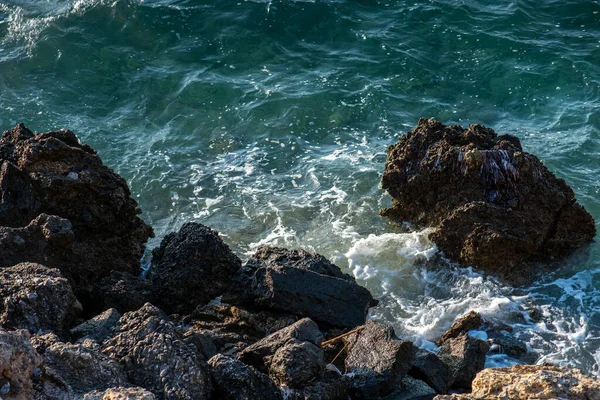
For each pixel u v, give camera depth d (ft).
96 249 36.35
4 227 33.22
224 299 34.94
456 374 29.71
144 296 34.40
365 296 34.04
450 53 59.67
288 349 26.16
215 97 56.08
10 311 27.50
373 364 28.32
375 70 58.23
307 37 62.69
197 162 49.80
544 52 58.80
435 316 35.37
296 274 33.68
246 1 65.51
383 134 51.57
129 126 53.83
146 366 24.73
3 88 57.31
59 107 55.77
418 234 40.65
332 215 43.78
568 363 31.99
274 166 49.03
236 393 24.94
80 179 35.50
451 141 41.65
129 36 63.10
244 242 42.04
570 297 36.24
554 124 51.67
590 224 39.96
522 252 38.01
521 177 39.45
